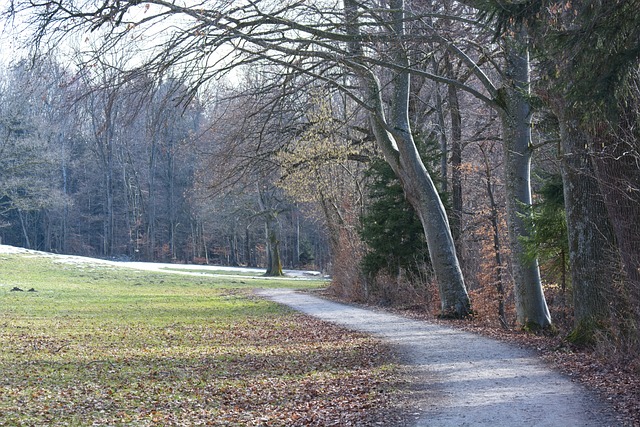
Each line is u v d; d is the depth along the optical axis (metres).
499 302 24.00
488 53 19.86
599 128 11.16
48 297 33.56
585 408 8.79
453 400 9.67
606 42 9.16
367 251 32.88
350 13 17.67
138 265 65.94
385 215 29.80
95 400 10.66
